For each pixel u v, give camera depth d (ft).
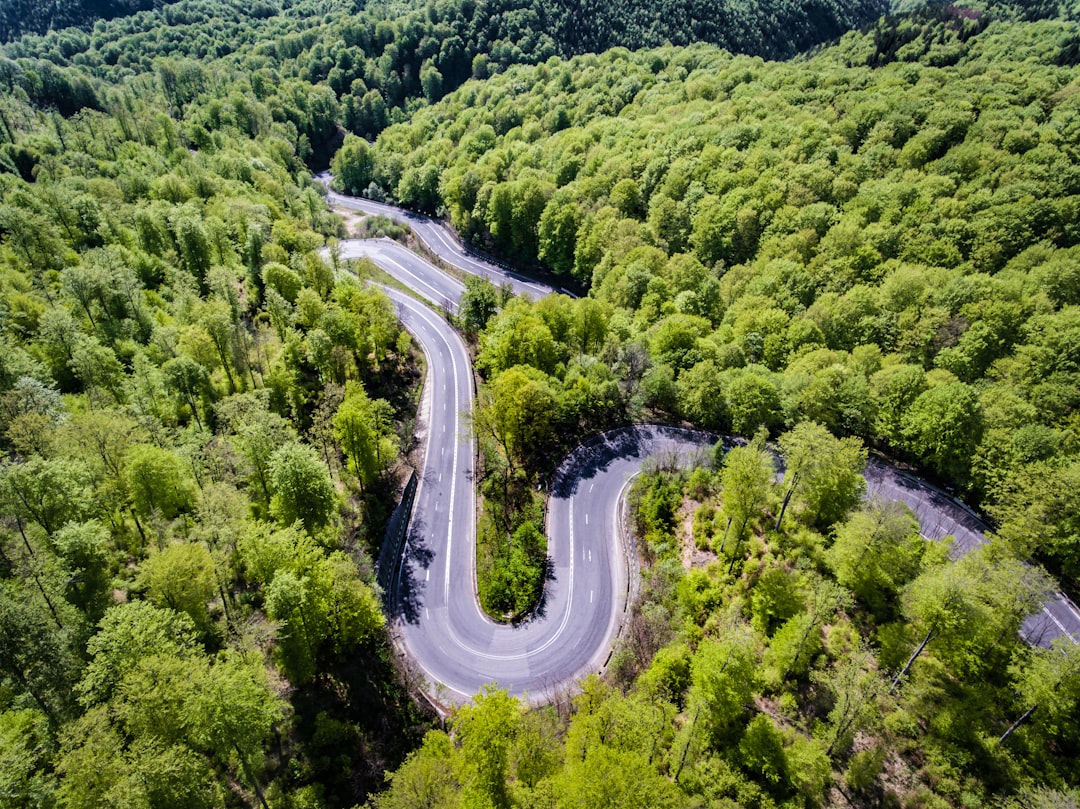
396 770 201.05
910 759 177.99
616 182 592.60
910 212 443.32
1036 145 464.65
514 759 175.83
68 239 410.72
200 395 319.88
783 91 654.53
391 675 227.40
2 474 205.16
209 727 154.51
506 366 347.36
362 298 394.73
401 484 313.12
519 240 596.29
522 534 275.80
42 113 628.28
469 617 257.96
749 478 224.74
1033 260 392.06
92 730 150.61
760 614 213.25
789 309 404.16
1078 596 247.91
